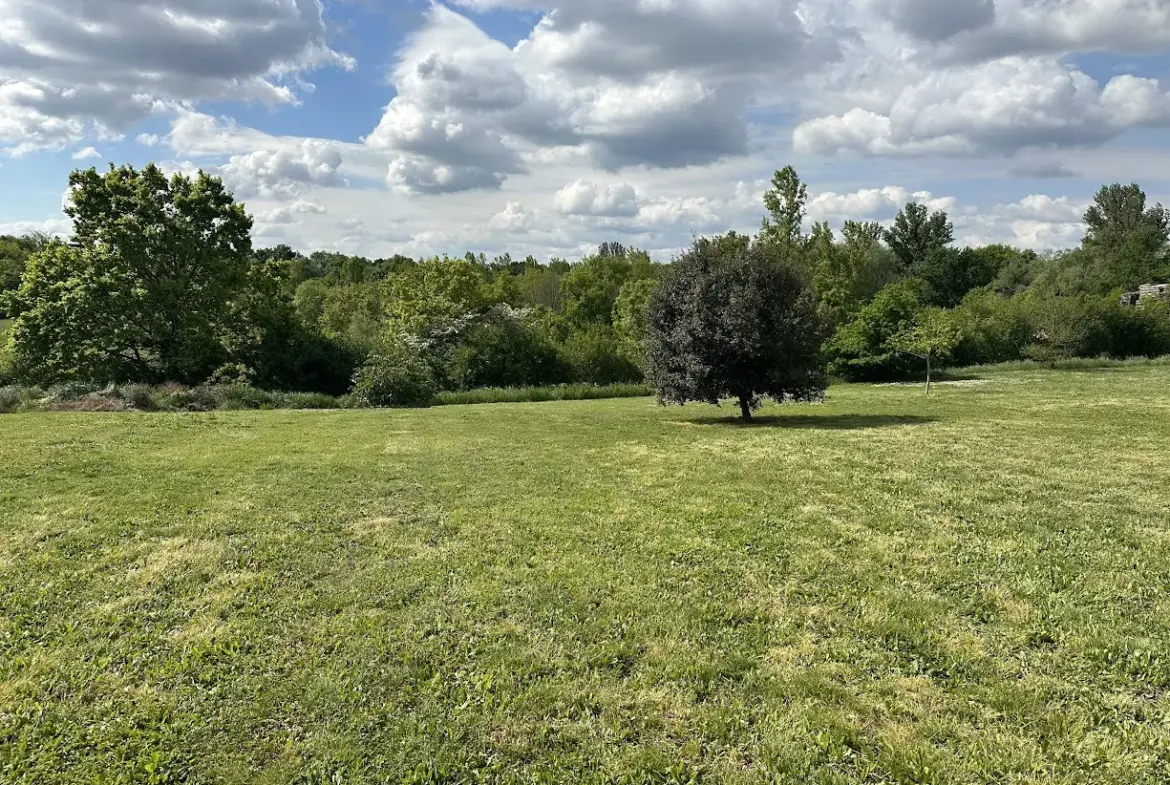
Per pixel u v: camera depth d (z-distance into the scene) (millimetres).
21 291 24047
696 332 14156
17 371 23000
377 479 8359
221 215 26312
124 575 5133
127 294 23297
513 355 31438
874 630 4223
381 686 3619
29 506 6820
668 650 3992
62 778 2916
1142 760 2971
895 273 64625
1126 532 6070
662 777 2939
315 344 27156
